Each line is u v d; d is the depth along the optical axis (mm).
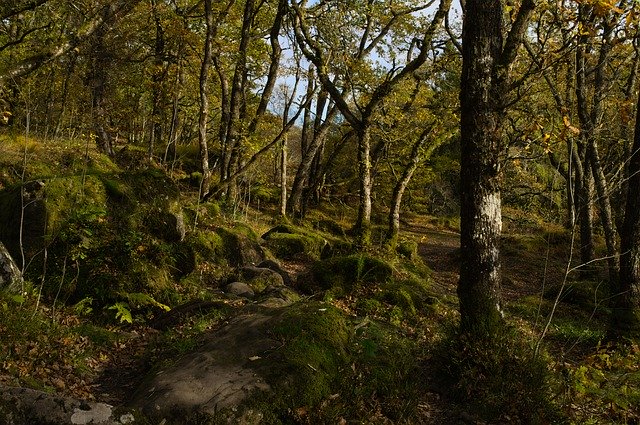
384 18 17906
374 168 24172
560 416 5461
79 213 8188
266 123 21297
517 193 26734
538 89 12984
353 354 5809
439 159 29906
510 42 6504
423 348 7316
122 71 17953
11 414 3613
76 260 8172
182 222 10391
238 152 18625
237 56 16938
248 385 4898
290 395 4887
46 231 8250
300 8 15742
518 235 25453
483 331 6262
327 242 17797
